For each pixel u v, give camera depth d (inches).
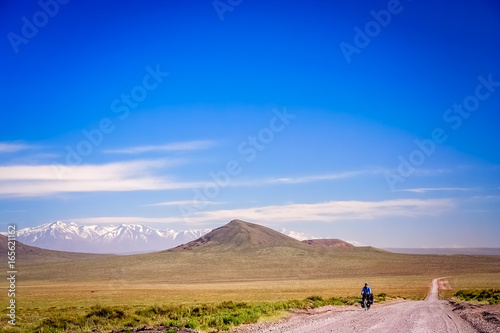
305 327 859.4
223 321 938.1
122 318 1056.2
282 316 1102.4
